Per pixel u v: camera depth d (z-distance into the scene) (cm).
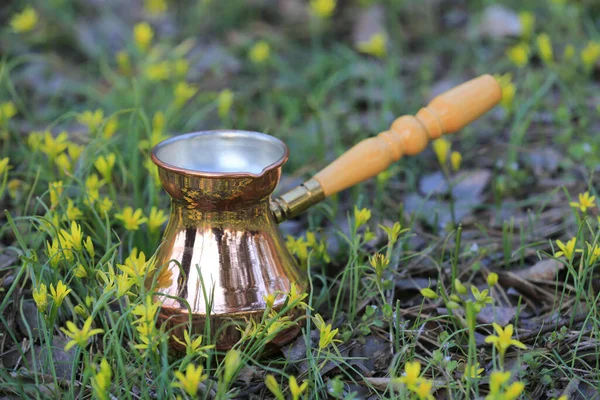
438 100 84
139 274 76
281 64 126
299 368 80
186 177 77
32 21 118
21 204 96
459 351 82
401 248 92
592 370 79
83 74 129
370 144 83
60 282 77
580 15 137
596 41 126
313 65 130
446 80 126
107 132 96
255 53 119
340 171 82
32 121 110
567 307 86
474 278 90
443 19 147
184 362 75
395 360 78
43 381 78
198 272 76
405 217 98
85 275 80
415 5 148
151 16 150
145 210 94
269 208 80
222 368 78
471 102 84
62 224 87
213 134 82
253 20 150
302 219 99
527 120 107
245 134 82
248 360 79
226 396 75
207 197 77
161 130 98
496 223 97
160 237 92
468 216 99
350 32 145
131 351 79
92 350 82
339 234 89
